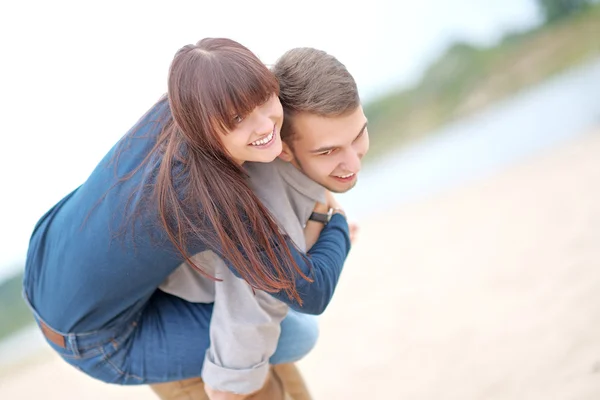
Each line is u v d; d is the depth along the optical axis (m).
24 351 9.70
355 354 4.26
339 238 1.79
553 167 8.00
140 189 1.55
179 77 1.46
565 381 2.97
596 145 8.50
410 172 13.47
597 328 3.37
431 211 8.15
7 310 13.36
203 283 1.85
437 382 3.45
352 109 1.61
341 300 5.51
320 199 1.77
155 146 1.58
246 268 1.53
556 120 12.82
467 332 3.96
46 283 1.77
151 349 1.82
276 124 1.53
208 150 1.50
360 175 15.01
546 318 3.72
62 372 6.75
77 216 1.68
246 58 1.47
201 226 1.51
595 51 19.47
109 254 1.62
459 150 13.93
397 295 5.14
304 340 1.99
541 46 20.86
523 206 6.38
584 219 5.20
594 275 4.06
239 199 1.51
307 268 1.62
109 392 5.41
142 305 1.81
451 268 5.30
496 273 4.74
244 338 1.71
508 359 3.41
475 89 20.11
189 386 2.00
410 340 4.17
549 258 4.64
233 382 1.73
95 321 1.74
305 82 1.59
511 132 13.41
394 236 7.34
